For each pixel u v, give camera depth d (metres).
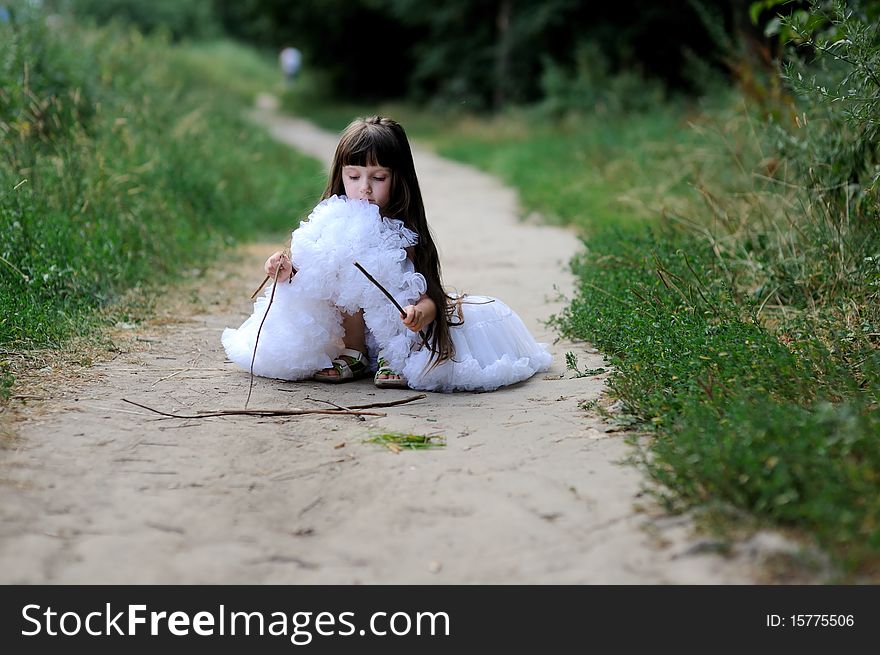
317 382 7.50
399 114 47.59
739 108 14.11
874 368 6.59
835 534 4.34
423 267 7.25
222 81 42.28
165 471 5.59
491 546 4.71
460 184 24.86
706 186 13.02
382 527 4.93
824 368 6.59
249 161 20.03
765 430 5.03
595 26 37.81
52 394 6.86
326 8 52.91
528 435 6.18
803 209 9.84
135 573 4.47
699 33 35.25
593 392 7.10
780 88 12.66
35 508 5.01
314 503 5.23
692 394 6.08
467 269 12.83
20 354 7.71
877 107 8.17
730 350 6.75
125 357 8.00
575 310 9.03
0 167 11.15
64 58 16.06
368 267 7.03
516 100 40.50
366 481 5.46
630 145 21.38
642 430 6.11
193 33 69.69
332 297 7.16
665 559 4.53
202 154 16.75
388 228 7.18
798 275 9.09
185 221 13.57
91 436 6.07
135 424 6.34
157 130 16.06
